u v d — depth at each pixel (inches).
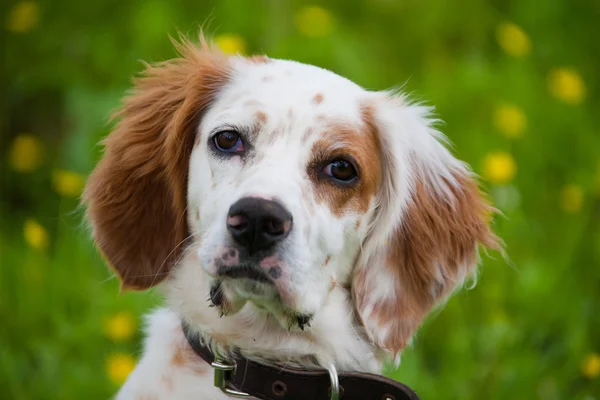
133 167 240.5
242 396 216.8
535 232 374.6
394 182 237.0
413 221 243.0
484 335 319.6
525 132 411.8
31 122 432.8
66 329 323.3
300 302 206.8
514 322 332.5
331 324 225.0
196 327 223.0
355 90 235.3
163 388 221.3
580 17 499.2
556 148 421.4
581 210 384.5
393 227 238.5
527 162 405.7
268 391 217.3
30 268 344.5
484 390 309.7
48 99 433.4
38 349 321.7
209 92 235.8
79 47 430.0
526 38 458.9
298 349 222.8
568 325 335.3
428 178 249.3
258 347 221.6
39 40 434.9
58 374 311.9
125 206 240.4
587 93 474.0
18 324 334.0
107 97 392.8
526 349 326.6
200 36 265.1
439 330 334.0
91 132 385.7
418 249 243.3
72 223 372.5
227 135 220.8
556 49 487.5
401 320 237.8
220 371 217.2
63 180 366.9
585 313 336.2
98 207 243.1
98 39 430.3
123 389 230.2
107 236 241.3
